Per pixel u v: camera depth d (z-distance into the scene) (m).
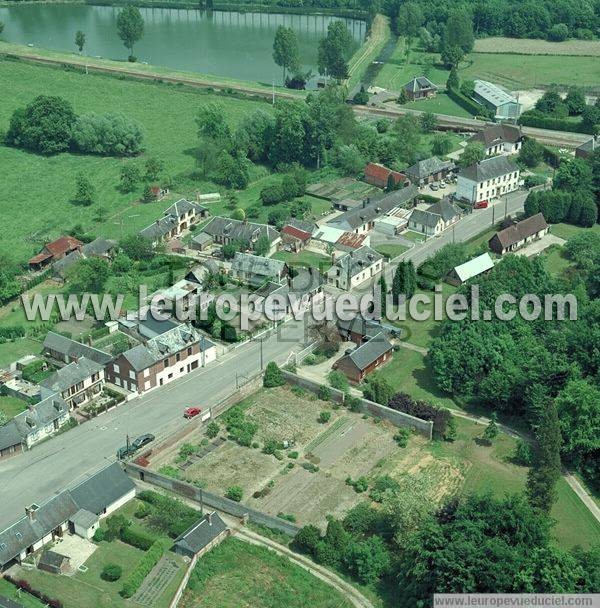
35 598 123.88
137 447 157.25
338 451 158.38
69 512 137.62
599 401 152.12
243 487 149.00
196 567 130.62
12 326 197.00
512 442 160.75
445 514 131.00
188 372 182.75
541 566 119.25
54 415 162.25
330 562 131.75
